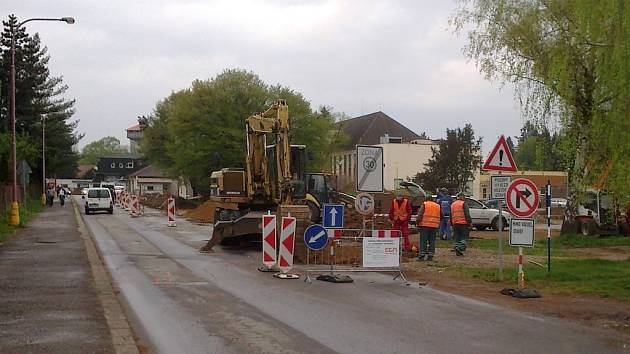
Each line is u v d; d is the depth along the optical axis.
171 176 69.88
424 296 12.21
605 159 12.66
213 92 58.78
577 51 14.09
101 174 151.62
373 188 16.94
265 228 15.27
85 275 13.48
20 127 63.62
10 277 13.16
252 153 22.11
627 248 22.92
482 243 23.84
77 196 102.81
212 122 58.94
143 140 82.19
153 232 28.53
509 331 9.21
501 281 14.09
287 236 14.48
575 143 17.78
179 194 85.38
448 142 72.56
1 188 30.66
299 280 14.08
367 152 16.89
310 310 10.59
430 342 8.43
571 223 26.39
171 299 11.43
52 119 67.50
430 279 14.52
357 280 14.27
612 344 8.52
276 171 21.58
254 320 9.70
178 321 9.58
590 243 24.27
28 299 10.67
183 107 59.78
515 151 60.56
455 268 16.20
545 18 18.86
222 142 58.41
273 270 15.48
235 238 21.16
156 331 8.93
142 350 7.88
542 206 54.75
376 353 7.82
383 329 9.19
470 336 8.83
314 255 17.58
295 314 10.22
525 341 8.60
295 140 60.84
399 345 8.24
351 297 11.96
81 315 9.41
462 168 71.88
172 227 32.16
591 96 13.14
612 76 11.12
